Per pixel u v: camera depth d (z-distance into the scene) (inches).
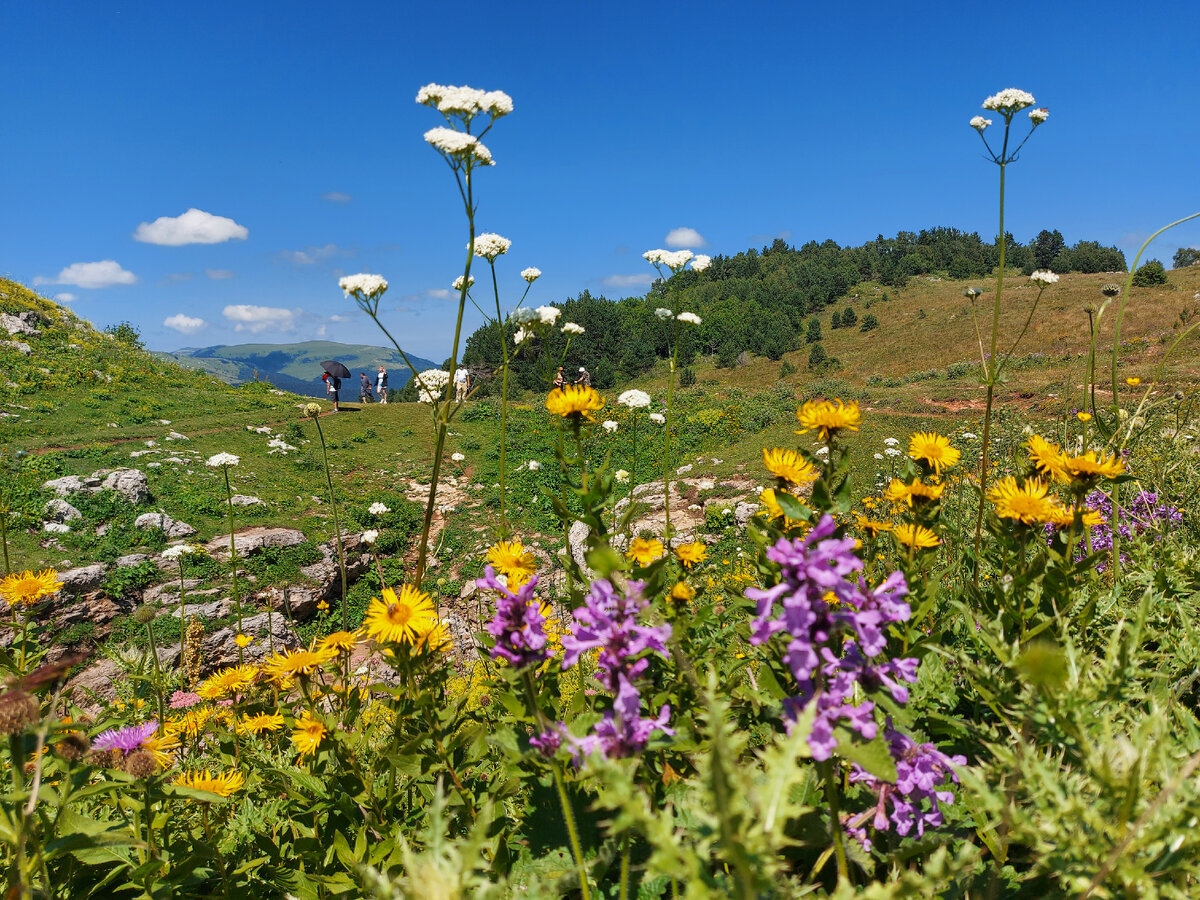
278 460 736.3
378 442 871.1
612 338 2824.8
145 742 65.7
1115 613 69.2
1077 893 34.5
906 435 677.9
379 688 67.4
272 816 76.3
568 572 70.5
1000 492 69.9
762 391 1322.6
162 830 65.7
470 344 1507.1
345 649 79.8
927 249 4493.1
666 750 55.1
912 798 43.1
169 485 574.2
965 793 45.7
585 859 49.5
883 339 2760.8
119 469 572.1
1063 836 32.5
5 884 49.4
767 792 25.8
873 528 91.0
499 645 45.8
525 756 42.4
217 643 367.6
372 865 60.5
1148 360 1070.4
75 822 55.4
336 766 73.0
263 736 94.0
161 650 351.6
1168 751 40.1
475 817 58.1
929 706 57.5
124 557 431.5
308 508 594.9
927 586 61.5
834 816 35.4
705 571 120.4
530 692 45.0
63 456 593.9
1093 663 48.9
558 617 88.9
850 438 693.9
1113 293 102.9
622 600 39.2
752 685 61.4
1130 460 141.1
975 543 90.4
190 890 63.9
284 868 64.4
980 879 43.9
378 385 1211.9
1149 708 54.1
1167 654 62.7
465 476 753.6
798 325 3412.9
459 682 105.2
